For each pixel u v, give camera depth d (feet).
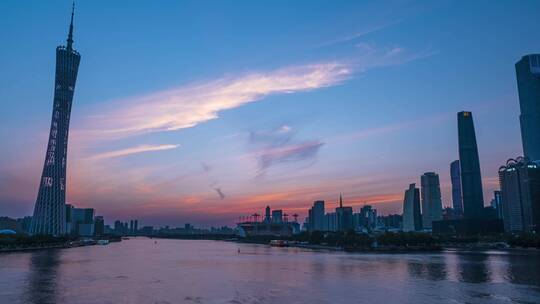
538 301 378.32
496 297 395.75
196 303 372.17
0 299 386.93
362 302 374.02
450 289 440.86
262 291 433.48
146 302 376.27
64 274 581.12
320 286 465.47
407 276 551.18
